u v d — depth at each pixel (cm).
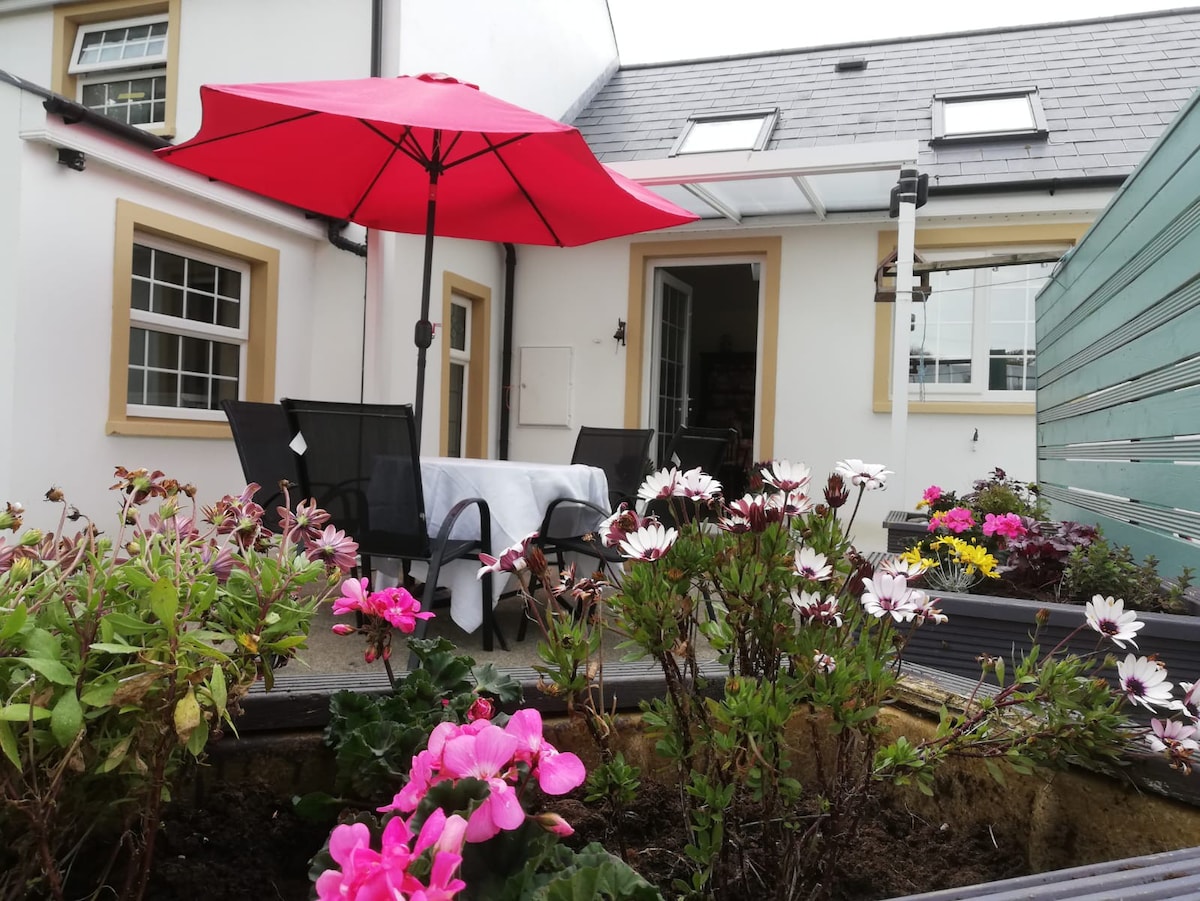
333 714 121
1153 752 109
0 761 80
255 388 568
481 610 341
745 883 111
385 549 327
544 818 69
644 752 141
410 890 50
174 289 517
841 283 667
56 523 432
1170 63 761
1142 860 75
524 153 416
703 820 101
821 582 112
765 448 682
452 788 66
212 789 124
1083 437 391
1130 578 251
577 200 449
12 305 410
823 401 669
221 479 539
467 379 729
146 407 500
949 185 616
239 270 559
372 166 453
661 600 104
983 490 475
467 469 351
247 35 633
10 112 407
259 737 126
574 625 108
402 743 112
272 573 98
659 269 746
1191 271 245
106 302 455
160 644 83
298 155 425
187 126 652
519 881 65
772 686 101
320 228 600
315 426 333
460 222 502
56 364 430
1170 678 195
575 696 109
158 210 484
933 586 287
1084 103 707
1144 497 291
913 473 648
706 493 117
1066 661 111
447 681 128
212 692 82
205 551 104
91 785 95
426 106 336
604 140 793
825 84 838
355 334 605
